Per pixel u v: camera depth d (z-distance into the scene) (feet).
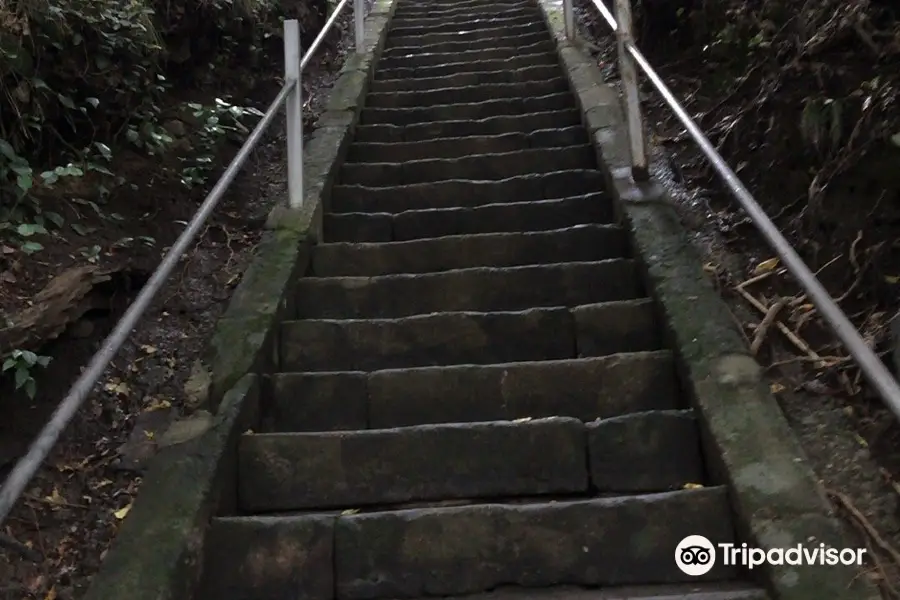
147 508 5.44
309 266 9.04
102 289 7.63
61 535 5.55
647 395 6.71
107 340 5.15
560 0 17.57
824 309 4.78
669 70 12.18
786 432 5.57
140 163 9.78
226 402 6.43
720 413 5.83
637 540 5.39
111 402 6.77
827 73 7.85
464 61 15.89
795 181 7.99
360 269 9.06
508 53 15.79
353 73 14.28
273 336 7.45
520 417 6.77
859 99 7.28
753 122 8.99
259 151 12.04
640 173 9.17
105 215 8.72
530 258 8.96
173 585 5.00
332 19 12.88
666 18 12.56
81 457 6.22
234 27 12.54
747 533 5.07
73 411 4.58
